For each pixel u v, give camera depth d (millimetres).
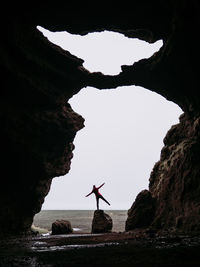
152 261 8719
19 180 25219
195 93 22906
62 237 19672
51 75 24562
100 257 9914
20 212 25703
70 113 29172
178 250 10312
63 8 20500
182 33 19172
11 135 22938
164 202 22875
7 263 9344
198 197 19562
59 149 28688
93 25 22625
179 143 26062
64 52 24484
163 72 24203
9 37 19812
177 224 19453
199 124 22531
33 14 20641
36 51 22625
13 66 20953
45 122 25891
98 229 23781
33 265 8859
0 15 18906
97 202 25438
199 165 21000
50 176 28516
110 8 20688
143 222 23375
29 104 24141
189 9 16891
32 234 26594
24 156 24734
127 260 9125
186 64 21500
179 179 22047
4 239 20109
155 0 19562
